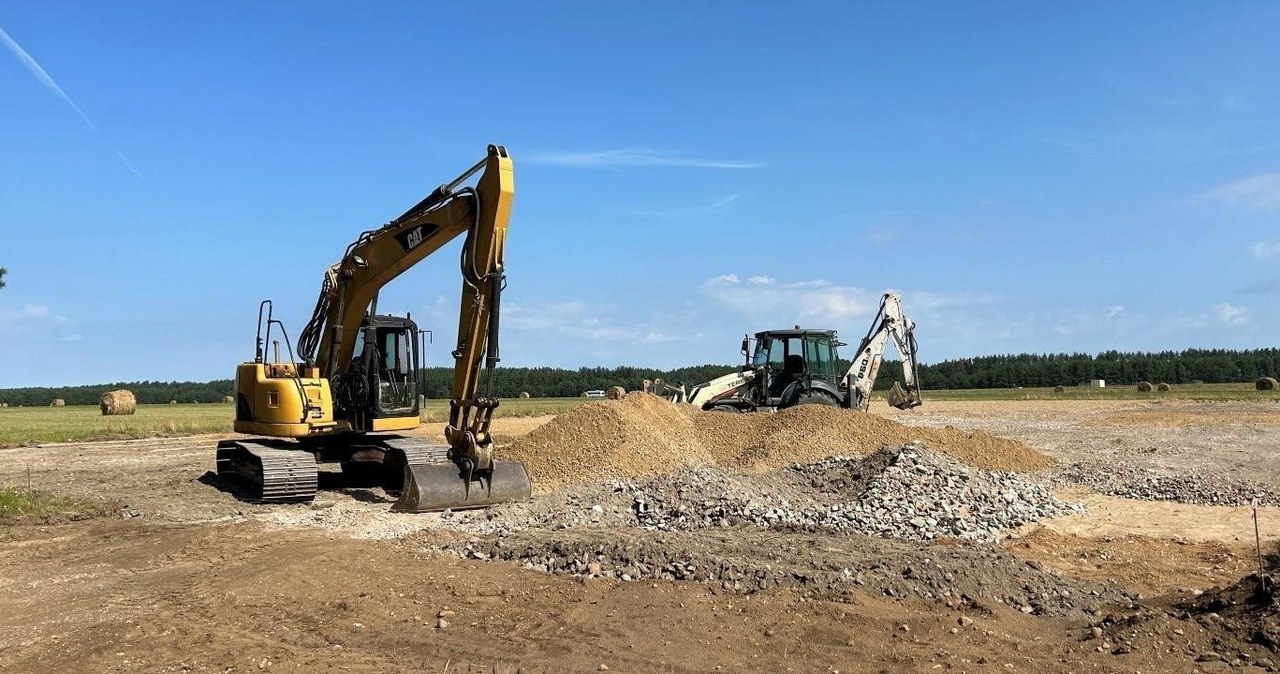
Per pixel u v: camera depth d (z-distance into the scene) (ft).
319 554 30.94
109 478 57.36
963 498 40.11
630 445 48.34
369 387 49.16
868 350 79.92
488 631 22.38
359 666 19.97
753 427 56.44
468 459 38.75
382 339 50.57
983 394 210.18
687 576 26.78
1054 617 23.63
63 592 27.37
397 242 44.42
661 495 39.68
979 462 53.47
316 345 49.90
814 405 57.06
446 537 33.50
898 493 39.93
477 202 38.65
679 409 59.47
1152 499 45.09
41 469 64.18
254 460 47.34
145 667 20.25
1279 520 39.06
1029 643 21.15
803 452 51.60
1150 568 30.27
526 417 128.98
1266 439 72.49
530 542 30.94
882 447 46.91
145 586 27.94
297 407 47.32
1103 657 19.93
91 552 33.71
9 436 93.97
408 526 36.22
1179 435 77.56
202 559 31.60
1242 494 44.93
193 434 100.01
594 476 45.42
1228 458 59.98
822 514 37.52
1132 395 168.04
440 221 41.52
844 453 51.75
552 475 46.16
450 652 20.86
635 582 26.76
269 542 33.99
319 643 21.66
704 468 44.98
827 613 23.12
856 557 28.02
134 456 74.90
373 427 48.80
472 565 29.22
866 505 38.58
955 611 23.49
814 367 73.77
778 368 74.02
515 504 38.81
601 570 27.78
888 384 219.00
